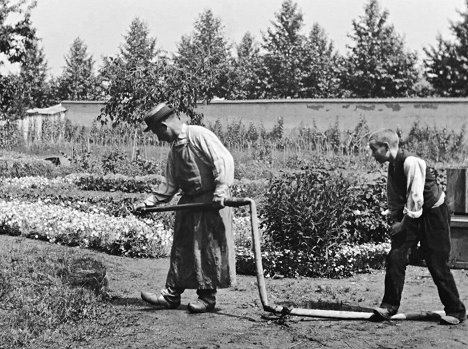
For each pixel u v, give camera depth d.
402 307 6.54
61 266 6.97
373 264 9.08
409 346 5.05
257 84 51.28
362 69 47.22
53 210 11.81
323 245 8.48
